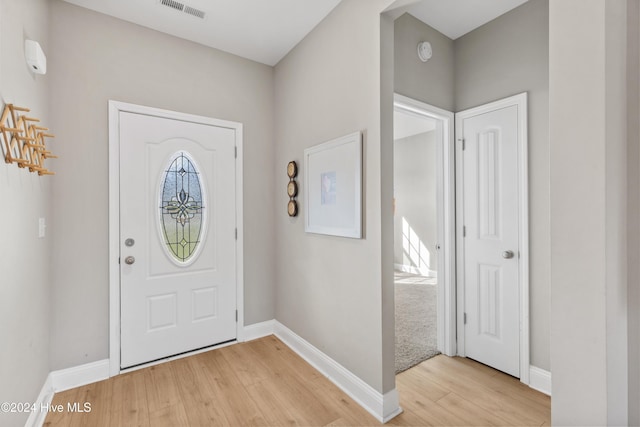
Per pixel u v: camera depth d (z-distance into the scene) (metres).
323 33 2.37
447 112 2.55
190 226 2.64
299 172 2.68
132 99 2.38
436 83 2.50
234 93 2.87
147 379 2.23
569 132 1.00
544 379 2.06
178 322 2.57
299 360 2.53
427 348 2.74
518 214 2.19
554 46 1.03
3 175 1.32
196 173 2.68
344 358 2.14
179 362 2.48
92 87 2.22
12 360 1.42
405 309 3.83
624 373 0.97
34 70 1.73
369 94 1.93
